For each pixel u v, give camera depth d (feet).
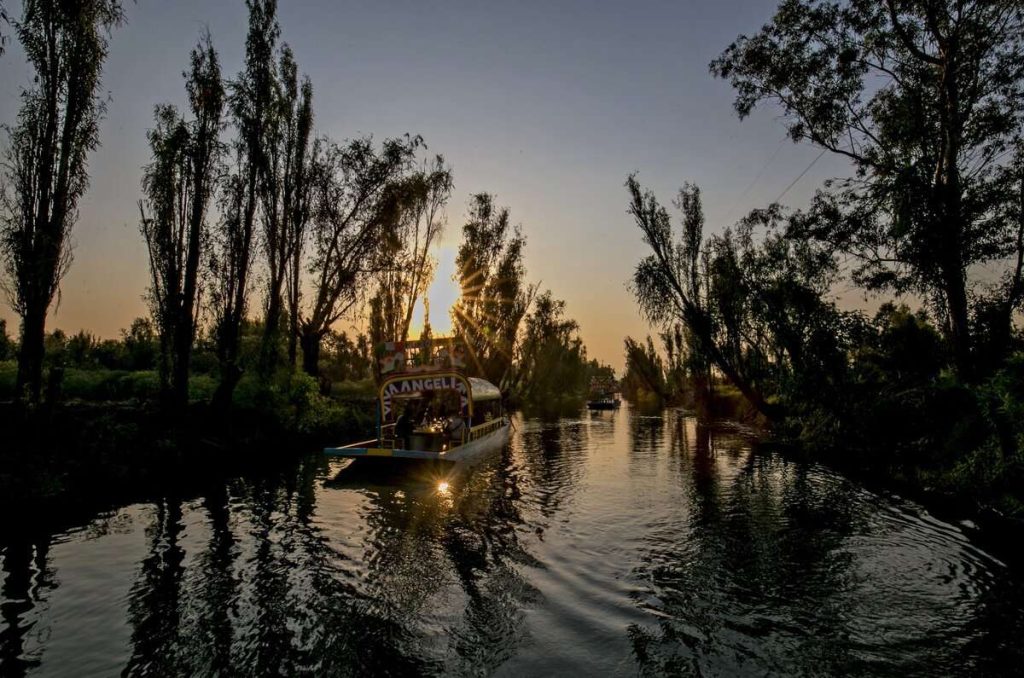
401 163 92.89
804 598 28.02
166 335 62.34
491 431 82.02
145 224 62.39
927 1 63.41
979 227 63.82
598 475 62.08
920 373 72.49
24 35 49.37
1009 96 63.36
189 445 57.57
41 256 48.08
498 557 33.27
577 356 304.30
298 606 26.05
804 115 76.48
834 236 73.77
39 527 36.60
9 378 63.46
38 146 49.32
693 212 112.37
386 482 53.93
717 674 20.95
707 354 117.08
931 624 25.18
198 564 30.91
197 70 65.62
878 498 49.60
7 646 22.12
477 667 21.15
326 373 144.36
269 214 82.94
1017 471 42.88
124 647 22.18
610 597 27.86
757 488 54.54
